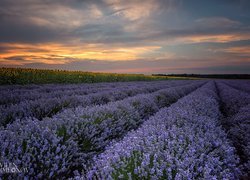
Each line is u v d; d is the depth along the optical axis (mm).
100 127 4324
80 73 24547
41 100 6766
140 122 6258
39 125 3598
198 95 10047
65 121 4020
